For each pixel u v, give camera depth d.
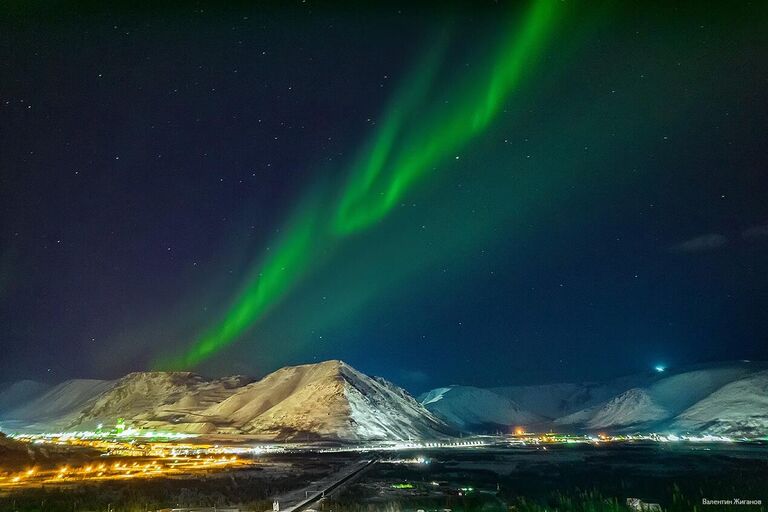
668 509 31.56
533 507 32.00
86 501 35.75
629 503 32.66
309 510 31.56
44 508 32.72
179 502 35.03
